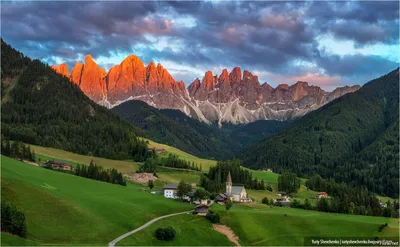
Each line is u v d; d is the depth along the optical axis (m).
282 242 172.62
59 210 157.00
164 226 168.25
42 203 158.25
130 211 179.00
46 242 132.00
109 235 150.38
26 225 138.25
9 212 129.50
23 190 163.75
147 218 176.50
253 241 173.25
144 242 150.25
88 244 137.38
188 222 181.50
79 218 156.00
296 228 186.50
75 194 186.62
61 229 144.25
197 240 164.88
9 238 120.81
